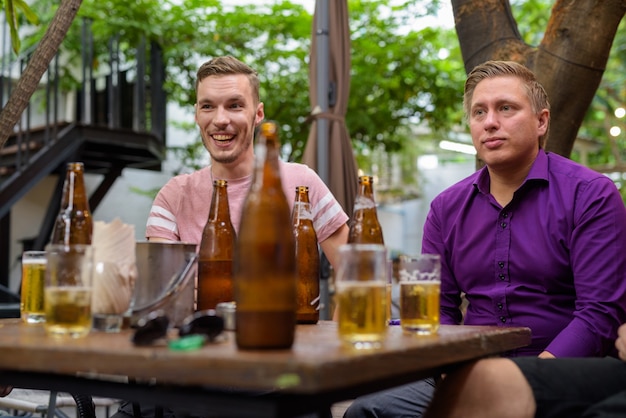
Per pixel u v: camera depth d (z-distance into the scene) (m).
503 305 1.98
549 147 2.62
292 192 2.28
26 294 1.53
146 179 8.24
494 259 2.00
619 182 9.27
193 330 1.14
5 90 7.09
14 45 2.69
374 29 7.18
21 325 1.51
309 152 3.59
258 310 1.04
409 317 1.37
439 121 7.64
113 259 1.33
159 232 2.20
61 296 1.21
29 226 7.45
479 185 2.06
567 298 1.95
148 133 6.05
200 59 7.40
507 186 2.03
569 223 1.92
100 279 1.32
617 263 1.85
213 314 1.17
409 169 10.94
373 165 10.05
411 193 11.36
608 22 2.57
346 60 3.69
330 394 1.07
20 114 2.17
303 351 1.04
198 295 1.60
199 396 1.02
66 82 7.04
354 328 1.11
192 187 2.23
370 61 7.15
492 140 1.97
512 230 1.99
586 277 1.86
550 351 1.79
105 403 2.74
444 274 2.15
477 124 2.01
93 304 1.33
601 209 1.88
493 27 2.73
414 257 1.37
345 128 3.65
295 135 7.34
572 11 2.60
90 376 1.20
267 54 7.25
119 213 8.02
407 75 7.34
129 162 6.67
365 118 7.07
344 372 0.94
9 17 2.67
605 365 1.45
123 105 6.65
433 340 1.25
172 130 8.56
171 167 8.45
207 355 0.97
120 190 8.02
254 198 1.07
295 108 7.33
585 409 1.40
